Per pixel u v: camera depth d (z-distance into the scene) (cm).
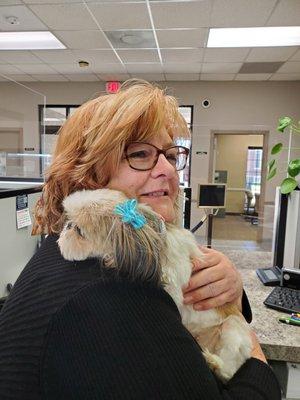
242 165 664
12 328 42
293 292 109
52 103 588
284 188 127
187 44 391
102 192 48
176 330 41
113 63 472
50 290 42
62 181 52
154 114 53
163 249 47
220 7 298
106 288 40
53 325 39
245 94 552
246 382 51
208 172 280
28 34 371
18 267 131
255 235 225
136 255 42
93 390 35
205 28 344
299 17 316
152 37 371
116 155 51
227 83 554
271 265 157
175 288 48
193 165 270
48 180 53
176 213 62
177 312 45
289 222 138
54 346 38
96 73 525
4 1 293
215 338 55
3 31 362
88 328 37
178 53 423
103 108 51
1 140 518
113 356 36
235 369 53
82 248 43
